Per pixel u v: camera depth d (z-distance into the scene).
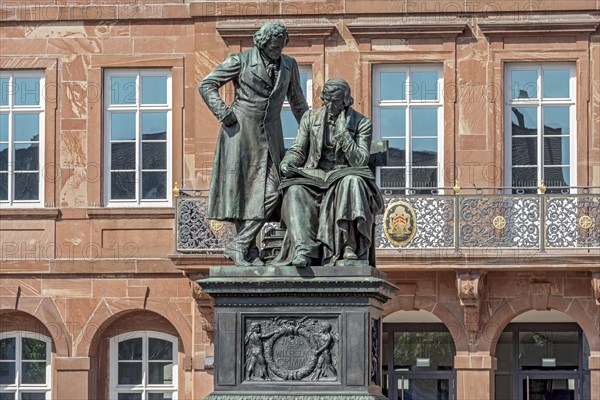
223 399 20.88
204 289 21.02
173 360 44.25
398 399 44.94
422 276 42.31
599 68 42.97
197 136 43.66
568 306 42.16
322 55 43.28
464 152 42.97
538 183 43.09
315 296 20.89
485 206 41.34
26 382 44.41
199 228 41.84
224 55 43.59
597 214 41.16
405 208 41.38
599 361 42.03
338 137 21.38
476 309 41.84
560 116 43.19
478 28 43.12
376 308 21.28
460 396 42.38
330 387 20.84
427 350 44.84
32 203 44.25
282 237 21.52
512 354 44.78
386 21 43.09
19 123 44.41
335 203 21.06
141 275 43.69
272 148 21.61
